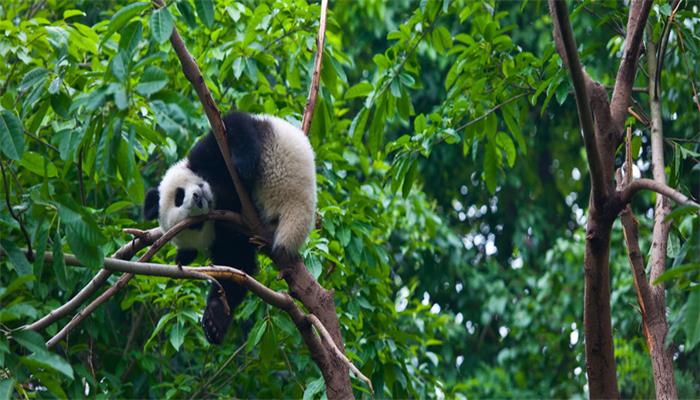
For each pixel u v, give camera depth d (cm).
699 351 923
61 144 564
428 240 1506
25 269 548
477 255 1980
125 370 969
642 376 1327
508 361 1756
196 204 759
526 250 1917
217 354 976
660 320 621
